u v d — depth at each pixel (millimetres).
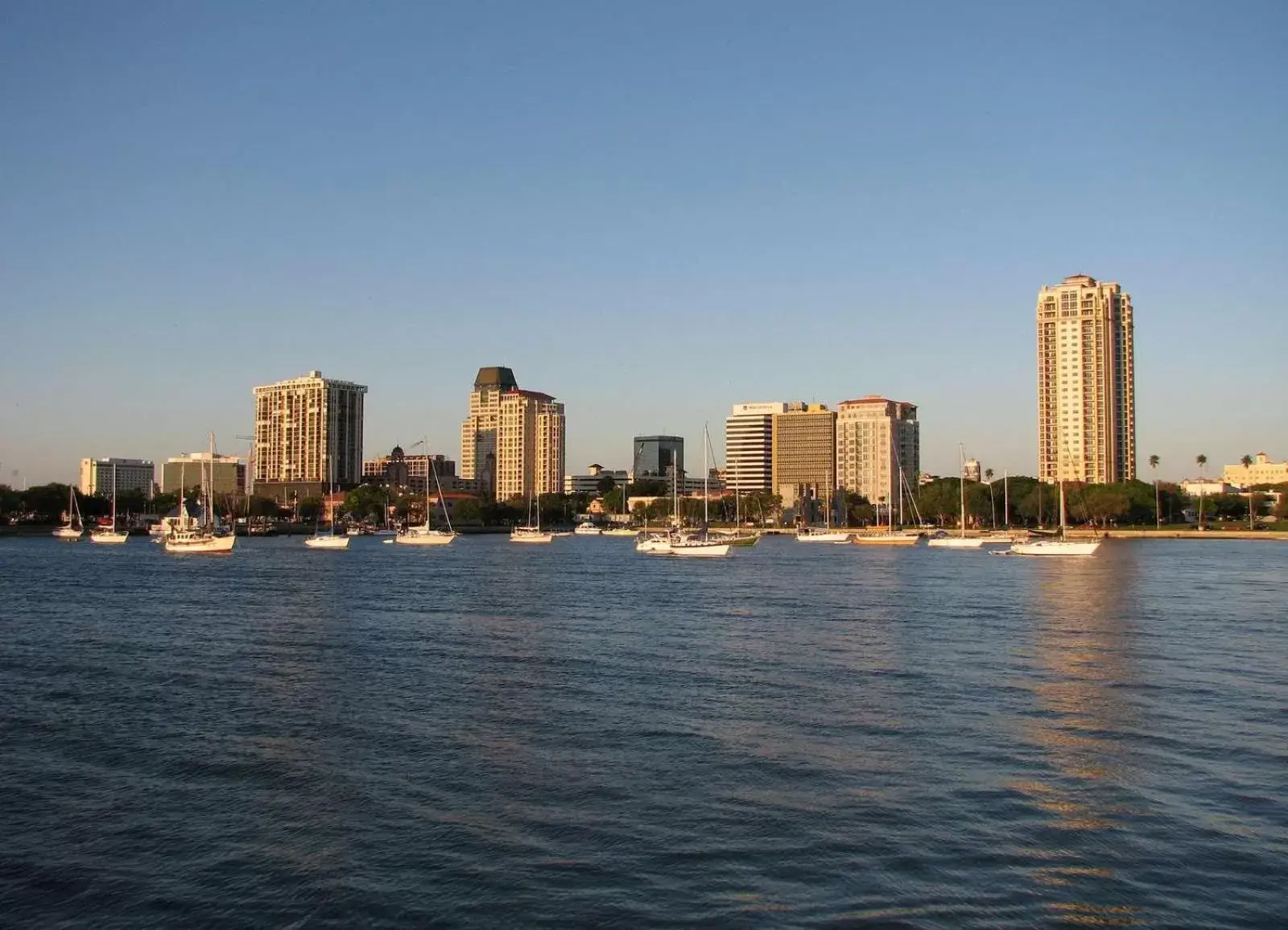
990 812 44125
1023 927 34062
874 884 37188
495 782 48531
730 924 34375
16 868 39156
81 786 48406
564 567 199500
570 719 60719
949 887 36938
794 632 97188
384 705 64625
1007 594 135375
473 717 61469
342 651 86125
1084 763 51062
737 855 39750
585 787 47719
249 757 52938
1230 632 95812
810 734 56906
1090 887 36812
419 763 51812
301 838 41750
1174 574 172125
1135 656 81875
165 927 34688
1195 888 36750
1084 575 171750
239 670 77312
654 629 100062
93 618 109750
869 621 105812
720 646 88625
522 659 81688
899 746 54469
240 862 39562
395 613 115062
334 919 35062
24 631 99250
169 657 83500
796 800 45688
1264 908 35281
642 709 63219
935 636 93875
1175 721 59469
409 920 34938
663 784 48094
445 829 42562
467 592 141875
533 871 38438
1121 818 43375
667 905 35719
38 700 66562
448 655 83875
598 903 35938
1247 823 42781
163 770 50875
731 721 59969
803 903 35781
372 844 41094
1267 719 60000
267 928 34562
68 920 35156
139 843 41438
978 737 56250
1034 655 82938
